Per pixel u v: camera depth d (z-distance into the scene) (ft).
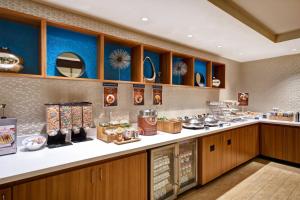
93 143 6.47
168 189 7.72
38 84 6.44
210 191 8.55
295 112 12.98
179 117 10.57
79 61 7.31
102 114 7.95
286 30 9.78
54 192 4.53
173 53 10.02
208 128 9.25
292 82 13.34
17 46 6.13
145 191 6.42
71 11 6.79
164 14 6.92
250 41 10.14
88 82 7.57
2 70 5.33
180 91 11.23
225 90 14.56
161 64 10.18
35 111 6.37
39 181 4.32
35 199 4.27
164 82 9.98
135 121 9.07
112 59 8.26
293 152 11.57
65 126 6.31
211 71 12.38
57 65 6.76
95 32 7.19
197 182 8.66
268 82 14.52
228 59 14.76
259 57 14.24
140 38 9.01
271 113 13.07
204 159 8.63
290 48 11.61
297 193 8.38
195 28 8.29
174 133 8.16
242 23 7.73
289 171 10.86
